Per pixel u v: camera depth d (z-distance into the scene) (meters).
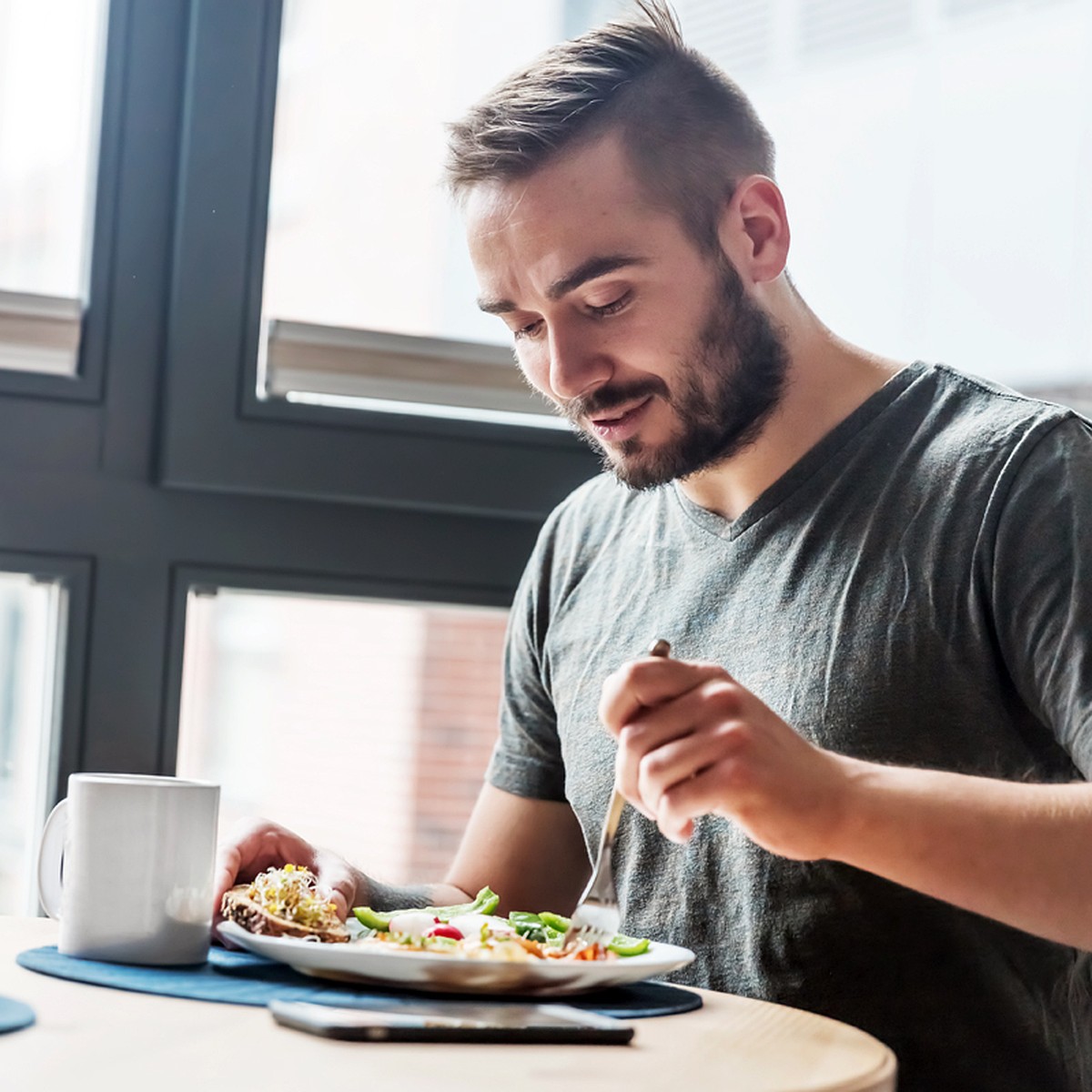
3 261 1.55
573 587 1.42
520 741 1.47
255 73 1.57
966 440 1.21
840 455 1.25
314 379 1.62
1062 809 0.93
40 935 1.06
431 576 1.64
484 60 1.75
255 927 0.97
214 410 1.55
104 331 1.53
